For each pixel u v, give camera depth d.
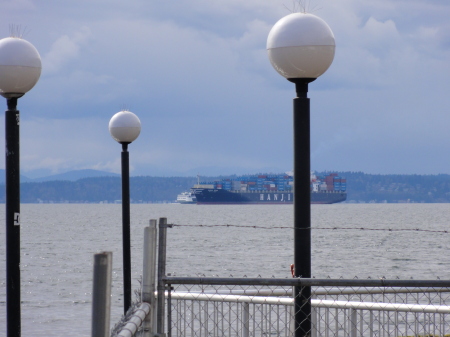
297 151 21.61
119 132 41.03
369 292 29.52
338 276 121.19
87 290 102.00
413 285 21.16
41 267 143.00
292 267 25.48
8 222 26.02
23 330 69.69
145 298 21.27
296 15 22.17
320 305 29.39
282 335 44.94
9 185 26.27
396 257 164.00
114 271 120.44
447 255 168.75
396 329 29.25
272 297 28.53
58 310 82.50
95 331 12.29
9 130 26.58
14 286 25.73
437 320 54.50
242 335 28.70
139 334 20.75
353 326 29.09
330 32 21.94
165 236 22.02
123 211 40.41
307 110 21.83
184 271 135.62
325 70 22.03
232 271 134.88
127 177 41.34
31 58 26.55
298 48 21.42
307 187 21.36
